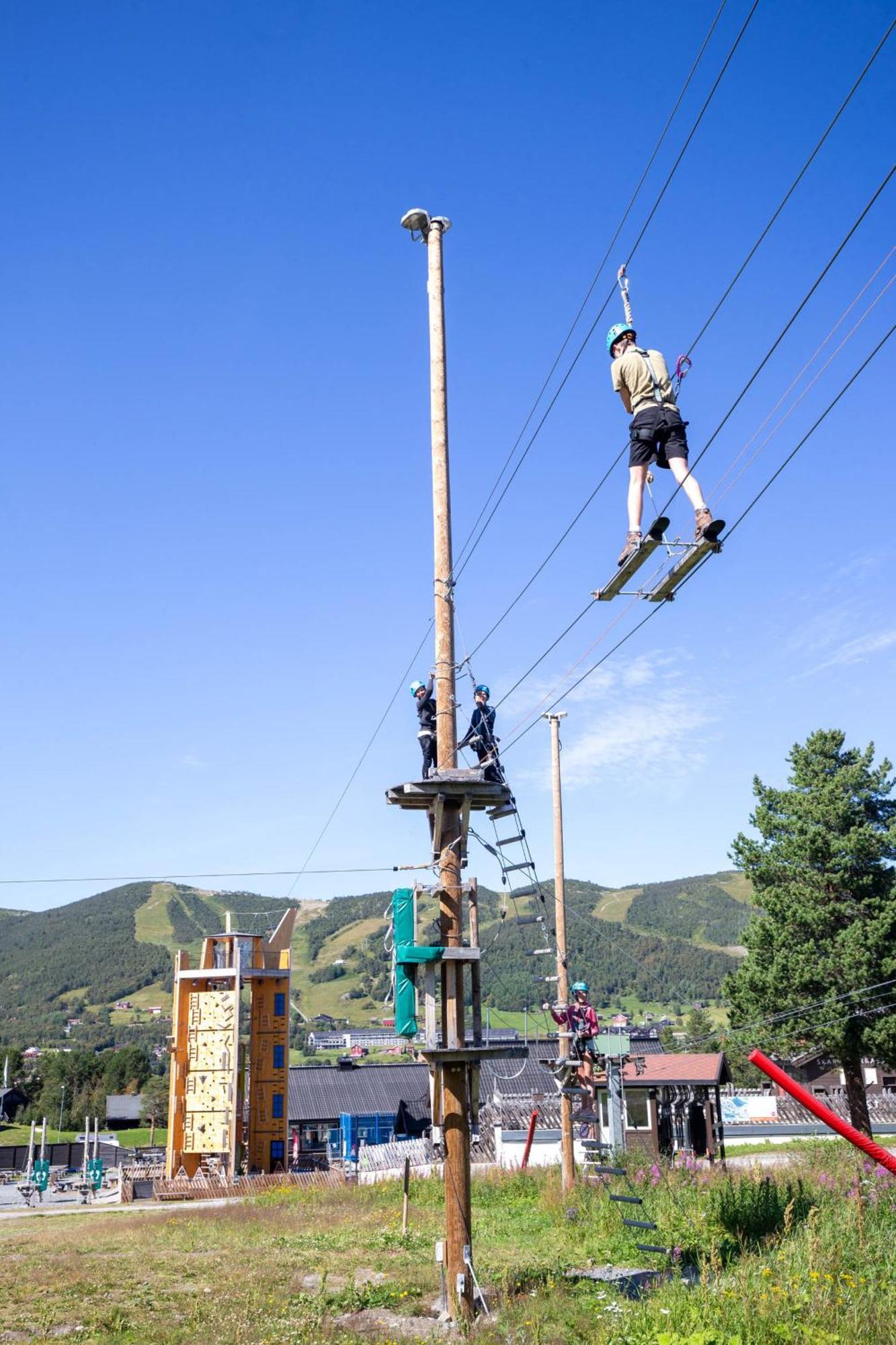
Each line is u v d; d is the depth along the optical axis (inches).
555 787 1073.5
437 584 629.9
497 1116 1681.8
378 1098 2432.3
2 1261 886.4
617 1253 704.4
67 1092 4594.0
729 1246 647.8
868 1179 749.3
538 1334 476.7
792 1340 397.1
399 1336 512.7
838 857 1571.1
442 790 592.7
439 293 672.4
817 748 1664.6
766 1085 2466.8
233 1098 1967.3
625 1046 1010.7
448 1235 550.9
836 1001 1451.8
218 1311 592.1
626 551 407.8
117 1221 1264.8
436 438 650.8
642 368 413.7
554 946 1022.4
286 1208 1198.3
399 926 584.7
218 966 2105.1
